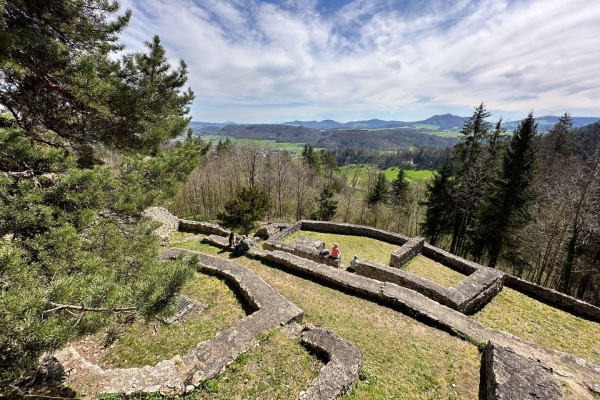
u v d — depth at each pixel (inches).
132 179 222.1
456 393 225.1
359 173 1665.8
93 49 269.3
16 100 229.1
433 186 993.5
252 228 823.7
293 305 323.9
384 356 259.6
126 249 207.8
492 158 879.1
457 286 404.5
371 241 695.1
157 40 313.4
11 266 115.8
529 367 223.3
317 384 207.6
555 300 421.4
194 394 206.4
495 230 768.3
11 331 106.4
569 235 654.5
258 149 1299.2
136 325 301.9
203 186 1253.1
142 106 266.7
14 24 198.2
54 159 176.6
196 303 346.3
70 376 209.2
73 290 123.8
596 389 221.3
